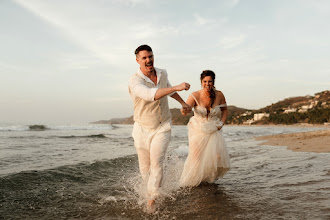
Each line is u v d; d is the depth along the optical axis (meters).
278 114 177.00
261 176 4.27
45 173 4.56
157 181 2.94
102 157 7.21
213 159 3.75
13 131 25.75
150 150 2.97
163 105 2.93
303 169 4.55
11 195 3.48
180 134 23.88
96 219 2.71
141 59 2.68
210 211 2.77
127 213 2.87
